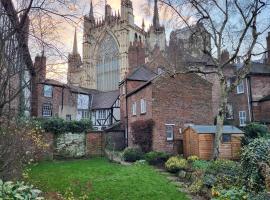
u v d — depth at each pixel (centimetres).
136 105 3184
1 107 694
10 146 739
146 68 3912
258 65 3612
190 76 2938
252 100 3372
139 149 2495
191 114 2883
